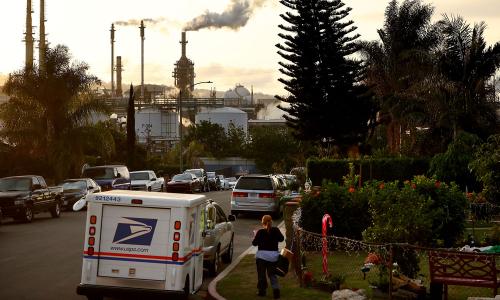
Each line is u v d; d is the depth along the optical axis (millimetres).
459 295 12164
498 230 18297
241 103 165375
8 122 45688
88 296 11680
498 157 19750
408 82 50969
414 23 51812
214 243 15312
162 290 11500
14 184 29234
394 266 12359
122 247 11656
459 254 11047
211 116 131125
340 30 50812
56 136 46406
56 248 19625
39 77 46250
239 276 14742
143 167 67000
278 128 110562
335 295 11117
